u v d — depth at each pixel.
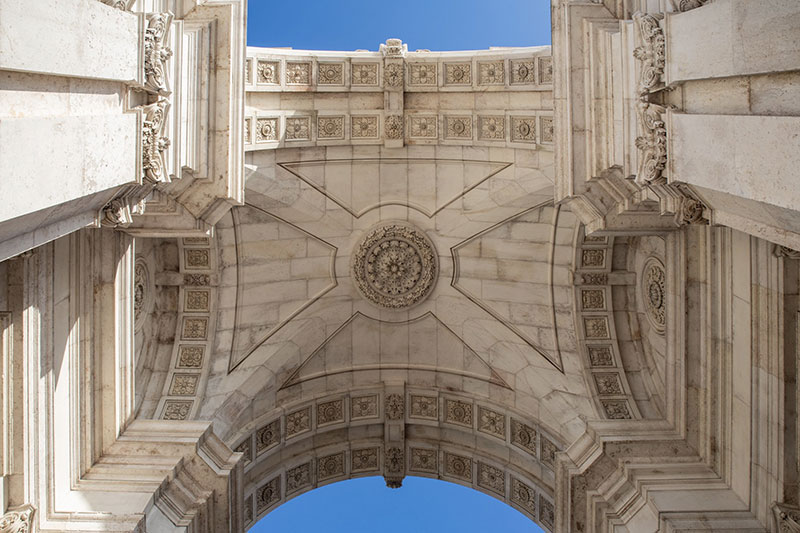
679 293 12.17
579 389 16.19
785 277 9.83
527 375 17.20
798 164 5.60
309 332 17.83
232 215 16.25
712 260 11.54
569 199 11.78
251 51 15.10
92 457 11.31
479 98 16.25
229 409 15.89
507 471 17.84
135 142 7.80
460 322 18.25
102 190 7.00
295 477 18.09
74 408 10.68
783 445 10.06
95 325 11.29
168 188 10.27
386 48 16.12
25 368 8.92
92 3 6.61
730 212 7.85
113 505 10.27
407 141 16.77
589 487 12.58
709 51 7.19
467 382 18.39
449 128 16.58
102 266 11.30
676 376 12.55
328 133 16.39
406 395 18.80
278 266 17.28
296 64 15.83
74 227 7.44
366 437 18.97
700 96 7.75
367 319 18.50
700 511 10.98
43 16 5.59
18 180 5.28
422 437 19.00
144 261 15.61
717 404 11.77
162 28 8.53
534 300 17.27
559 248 16.72
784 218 6.44
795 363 9.98
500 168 16.47
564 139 11.62
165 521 10.63
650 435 12.73
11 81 5.43
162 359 16.20
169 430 12.21
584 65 11.16
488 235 17.42
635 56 8.91
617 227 11.73
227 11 10.80
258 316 17.09
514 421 17.47
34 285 9.09
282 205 16.62
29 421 9.09
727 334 11.39
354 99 16.47
